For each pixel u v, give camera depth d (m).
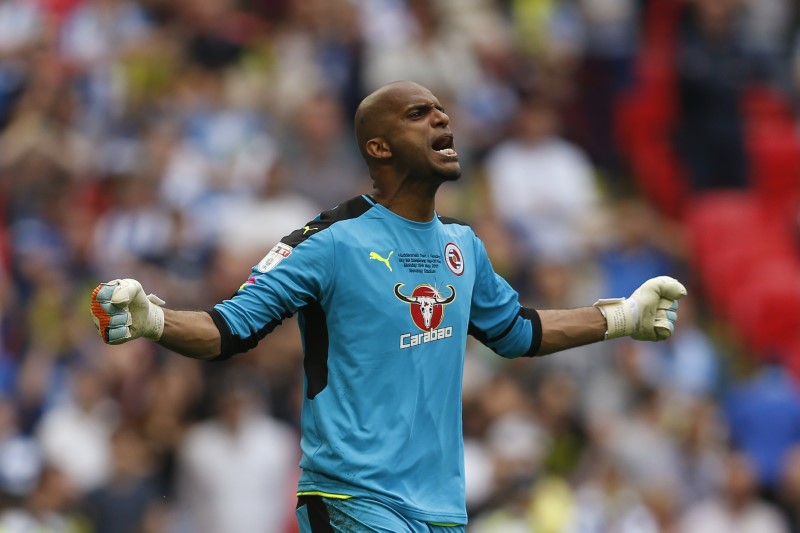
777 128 63.75
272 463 40.59
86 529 38.41
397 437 18.44
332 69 56.59
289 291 18.50
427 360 18.77
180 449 40.25
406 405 18.55
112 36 56.88
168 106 52.91
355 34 57.41
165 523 39.34
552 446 43.16
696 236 59.72
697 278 58.31
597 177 62.25
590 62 64.69
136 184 49.19
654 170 62.16
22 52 55.09
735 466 43.88
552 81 62.50
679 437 45.00
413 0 59.00
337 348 18.67
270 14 61.12
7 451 40.78
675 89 62.88
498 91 60.00
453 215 52.31
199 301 45.44
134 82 54.69
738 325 56.78
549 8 64.81
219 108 52.84
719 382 51.25
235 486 39.88
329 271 18.61
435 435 18.72
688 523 43.34
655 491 41.72
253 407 41.03
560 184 54.88
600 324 20.48
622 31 65.25
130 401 41.66
